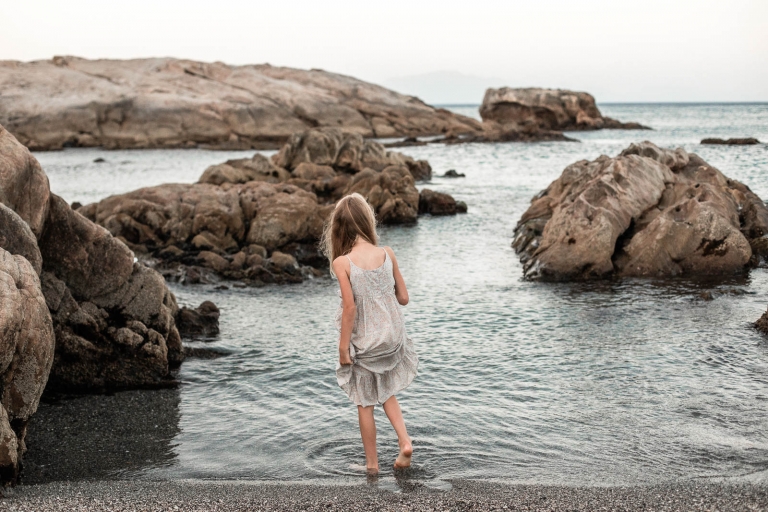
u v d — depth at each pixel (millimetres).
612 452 5055
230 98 73125
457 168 39438
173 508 3895
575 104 81125
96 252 7613
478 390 6609
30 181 7082
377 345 4527
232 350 8352
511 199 25094
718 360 7262
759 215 14055
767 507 3713
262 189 18109
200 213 16156
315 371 7449
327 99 78312
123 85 74188
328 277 13602
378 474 4727
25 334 4703
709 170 16266
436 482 4484
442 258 14555
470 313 9805
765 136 62219
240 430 5836
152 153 57562
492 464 4887
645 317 9203
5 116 64062
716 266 12070
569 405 6113
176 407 6500
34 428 5961
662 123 96312
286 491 4285
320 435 5625
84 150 61000
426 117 80500
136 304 7719
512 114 82750
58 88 70625
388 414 4762
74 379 7090
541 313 9672
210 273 13523
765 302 9812
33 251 5949
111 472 4996
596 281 11789
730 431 5402
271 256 15008
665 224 12406
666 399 6176
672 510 3723
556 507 3812
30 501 4062
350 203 4746
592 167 16797
